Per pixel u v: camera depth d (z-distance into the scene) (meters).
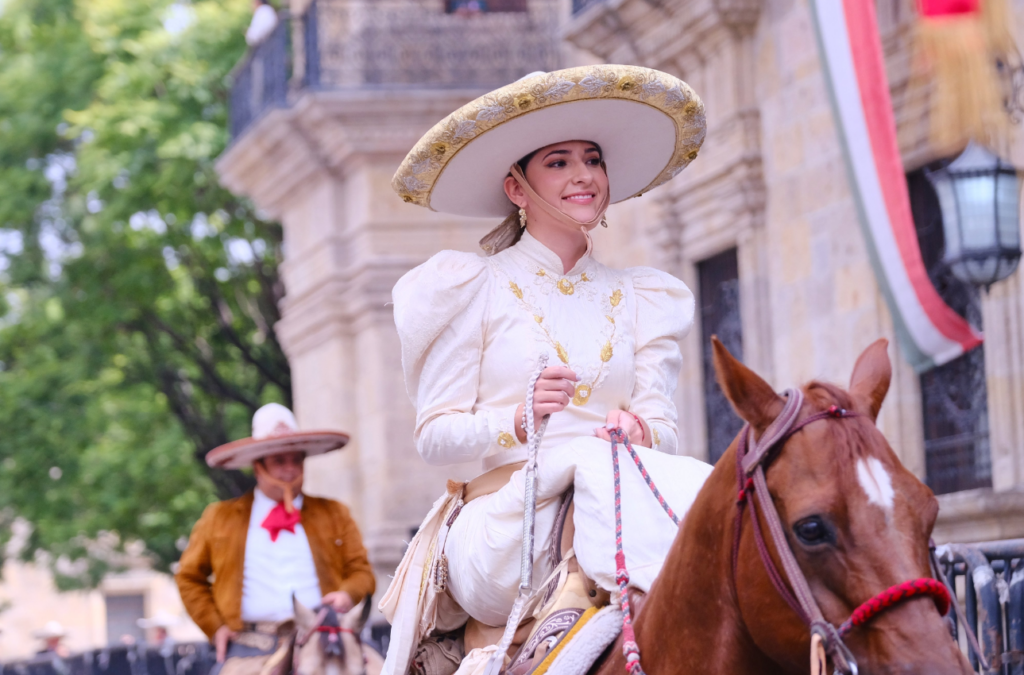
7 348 24.36
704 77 13.86
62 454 23.58
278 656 7.38
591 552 3.66
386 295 18.05
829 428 2.82
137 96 21.94
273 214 20.92
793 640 2.84
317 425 19.66
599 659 3.59
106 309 23.28
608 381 4.14
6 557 25.72
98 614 43.12
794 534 2.75
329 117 17.77
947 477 10.87
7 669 21.30
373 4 18.02
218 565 8.27
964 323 8.32
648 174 4.61
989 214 7.55
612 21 14.38
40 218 24.47
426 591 4.14
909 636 2.57
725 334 13.94
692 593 3.24
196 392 25.81
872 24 8.77
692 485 3.71
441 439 4.03
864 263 11.56
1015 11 9.45
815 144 12.24
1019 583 5.50
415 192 4.43
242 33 22.33
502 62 17.98
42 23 24.70
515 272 4.20
